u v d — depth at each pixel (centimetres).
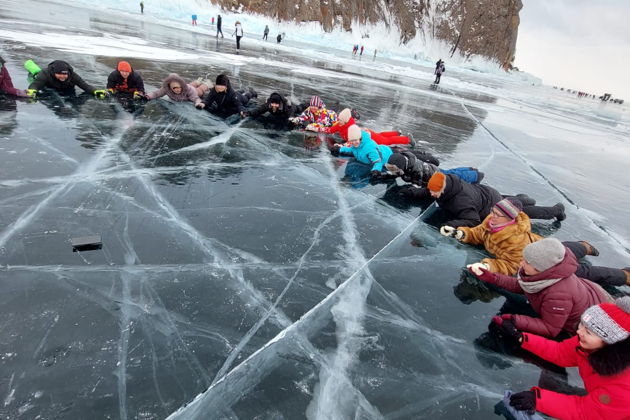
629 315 126
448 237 295
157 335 158
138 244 216
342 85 1116
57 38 937
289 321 178
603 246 327
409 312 201
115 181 288
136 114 470
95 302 170
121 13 2641
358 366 161
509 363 177
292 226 269
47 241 205
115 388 133
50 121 390
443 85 2089
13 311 158
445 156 557
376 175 403
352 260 240
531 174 541
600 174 630
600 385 138
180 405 131
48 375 135
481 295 227
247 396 140
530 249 185
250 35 3412
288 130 537
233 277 203
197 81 627
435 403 150
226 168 354
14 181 262
